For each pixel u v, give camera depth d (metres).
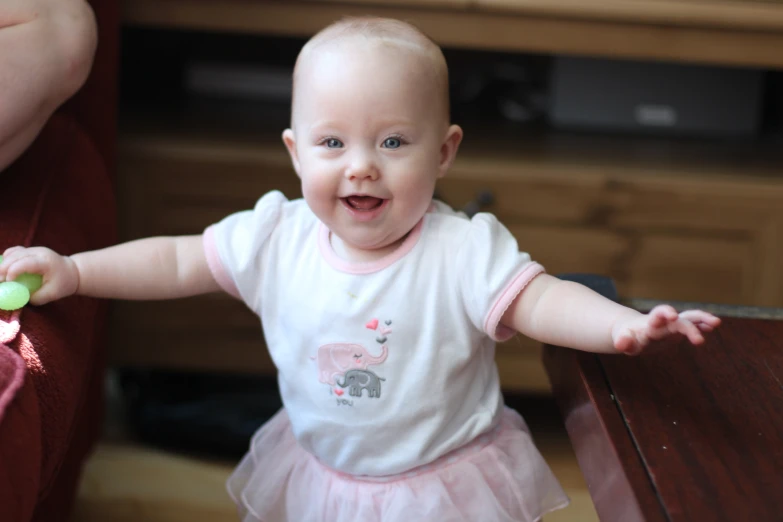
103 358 1.23
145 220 1.37
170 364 1.42
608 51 1.31
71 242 0.87
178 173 1.34
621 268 1.40
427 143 0.73
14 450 0.61
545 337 0.71
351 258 0.77
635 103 1.58
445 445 0.77
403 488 0.77
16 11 0.84
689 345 0.71
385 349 0.75
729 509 0.51
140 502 1.27
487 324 0.72
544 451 1.42
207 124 1.47
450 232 0.76
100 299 0.98
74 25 0.87
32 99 0.84
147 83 1.71
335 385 0.77
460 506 0.76
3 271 0.75
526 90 1.72
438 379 0.75
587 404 0.64
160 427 1.39
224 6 1.28
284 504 0.83
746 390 0.65
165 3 1.28
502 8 1.27
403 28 0.75
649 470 0.55
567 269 1.40
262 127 1.48
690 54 1.32
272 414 1.40
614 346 0.65
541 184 1.35
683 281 1.41
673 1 1.28
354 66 0.71
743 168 1.42
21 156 0.94
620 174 1.36
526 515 0.78
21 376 0.65
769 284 1.40
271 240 0.80
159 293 0.80
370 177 0.71
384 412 0.76
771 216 1.37
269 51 1.74
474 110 1.68
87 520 1.22
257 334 1.40
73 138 1.02
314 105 0.72
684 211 1.37
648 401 0.63
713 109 1.58
